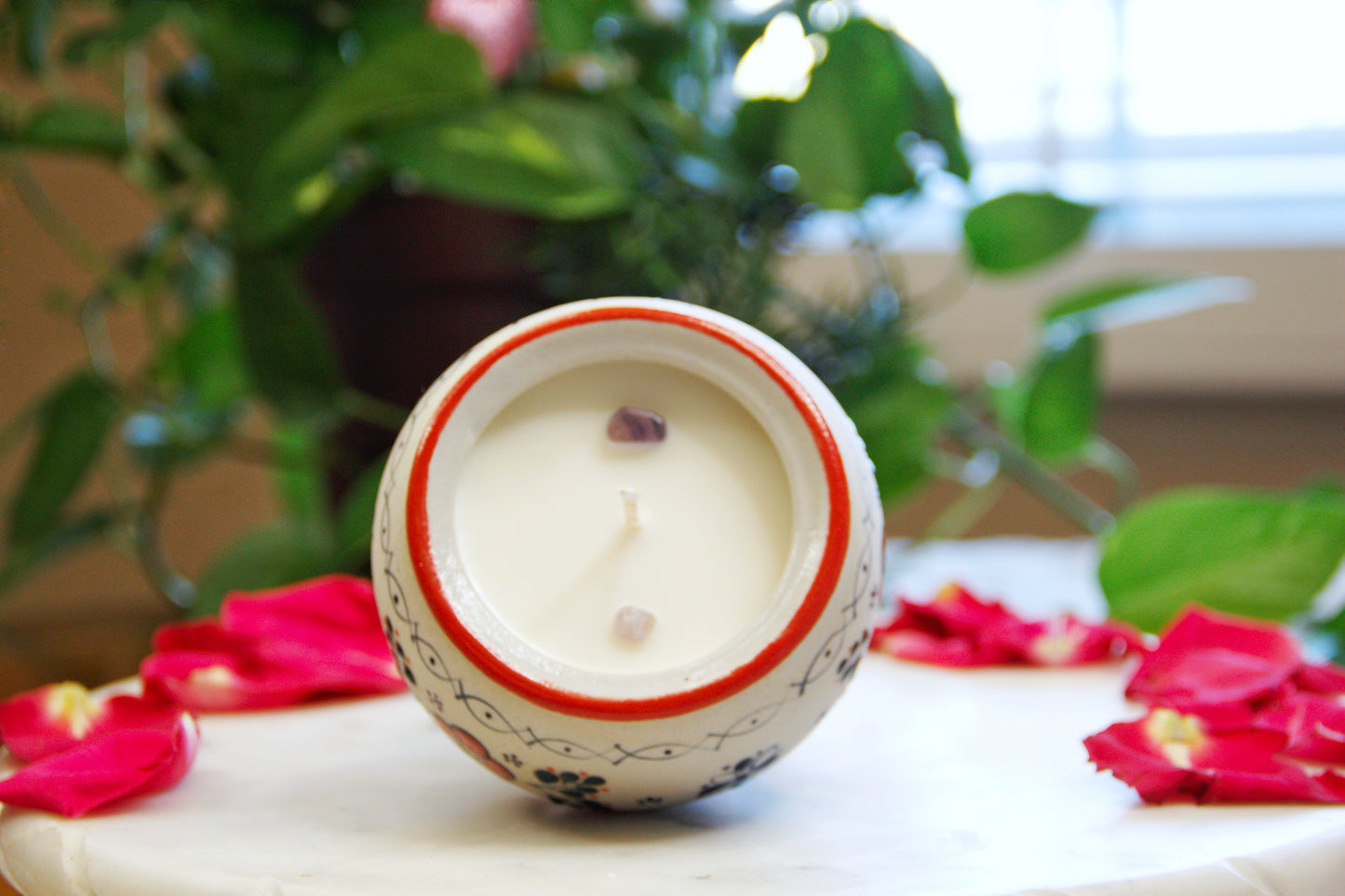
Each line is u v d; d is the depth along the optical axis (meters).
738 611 0.40
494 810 0.43
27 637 0.93
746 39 0.84
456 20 0.69
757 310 0.77
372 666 0.52
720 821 0.42
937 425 0.74
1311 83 1.15
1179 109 1.18
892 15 1.21
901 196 0.77
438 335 0.70
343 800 0.43
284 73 0.76
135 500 0.93
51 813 0.42
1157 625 0.58
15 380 1.01
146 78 1.03
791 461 0.41
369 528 0.65
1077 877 0.37
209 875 0.38
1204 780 0.42
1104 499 1.13
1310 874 0.39
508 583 0.41
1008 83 1.20
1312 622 0.64
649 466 0.42
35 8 0.80
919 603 0.57
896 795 0.43
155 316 0.85
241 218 0.67
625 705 0.39
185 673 0.50
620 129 0.70
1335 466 1.09
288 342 0.69
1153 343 1.10
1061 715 0.49
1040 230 0.71
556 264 0.72
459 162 0.65
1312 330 1.06
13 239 1.01
